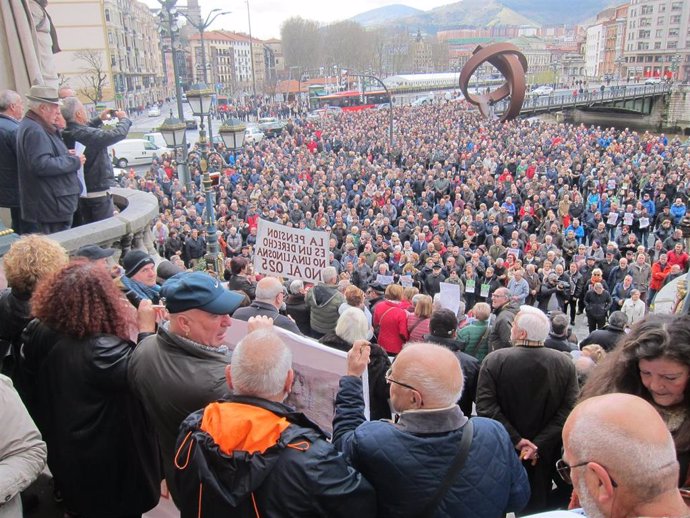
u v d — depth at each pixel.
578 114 91.56
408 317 6.55
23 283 3.36
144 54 97.75
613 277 14.11
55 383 2.96
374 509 2.37
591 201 22.56
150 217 7.67
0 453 2.38
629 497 1.60
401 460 2.38
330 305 6.50
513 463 2.54
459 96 86.38
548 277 13.79
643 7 126.19
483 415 4.04
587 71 167.75
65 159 5.82
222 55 119.62
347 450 2.53
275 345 2.34
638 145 36.25
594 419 1.68
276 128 53.16
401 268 15.30
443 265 15.11
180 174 21.30
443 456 2.39
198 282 2.73
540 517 2.21
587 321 14.23
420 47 163.00
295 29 121.94
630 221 20.34
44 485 3.55
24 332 3.12
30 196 5.85
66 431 2.96
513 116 28.75
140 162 40.47
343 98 78.62
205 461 2.18
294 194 23.81
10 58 7.58
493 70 117.81
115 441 3.03
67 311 2.93
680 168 27.62
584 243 21.08
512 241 16.11
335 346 4.43
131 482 3.14
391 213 21.20
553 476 4.21
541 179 24.88
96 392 2.93
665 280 13.83
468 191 23.75
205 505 2.23
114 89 73.56
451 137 40.91
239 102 91.25
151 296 4.43
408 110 61.16
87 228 6.48
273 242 7.73
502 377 3.98
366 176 27.92
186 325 2.75
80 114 6.84
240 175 28.09
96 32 71.50
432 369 2.44
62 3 69.62
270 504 2.14
